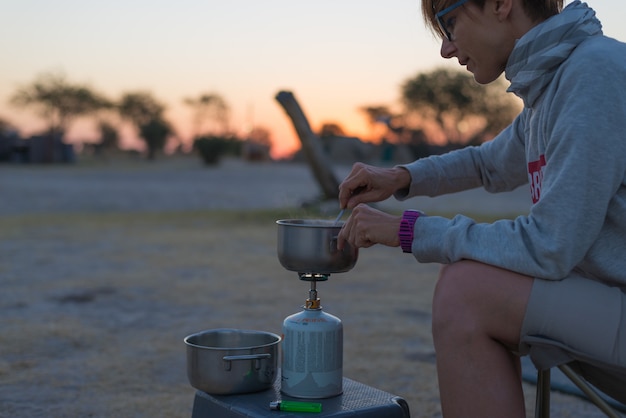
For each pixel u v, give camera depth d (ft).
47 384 8.93
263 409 4.89
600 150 4.20
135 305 14.03
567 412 8.04
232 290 15.64
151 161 170.71
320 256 5.04
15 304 13.96
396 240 4.69
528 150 4.98
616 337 4.23
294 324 5.12
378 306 14.01
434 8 4.86
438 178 5.98
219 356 5.13
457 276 4.40
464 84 141.49
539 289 4.25
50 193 53.52
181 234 26.61
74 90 184.03
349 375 9.38
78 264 19.25
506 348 4.47
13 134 140.05
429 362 10.02
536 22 4.65
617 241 4.40
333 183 30.68
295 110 29.43
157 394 8.57
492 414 4.25
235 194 54.54
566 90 4.38
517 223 4.34
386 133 146.51
